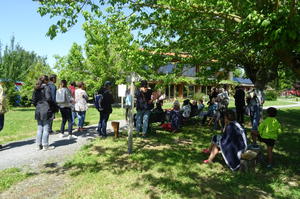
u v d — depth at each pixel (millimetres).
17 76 18500
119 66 17219
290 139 7438
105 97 7180
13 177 4113
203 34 4848
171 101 28750
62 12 3564
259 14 3117
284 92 38219
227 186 3850
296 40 3236
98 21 4891
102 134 7402
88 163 4867
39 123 5895
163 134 7941
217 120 8766
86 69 19609
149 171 4434
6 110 6133
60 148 6047
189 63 6473
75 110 8156
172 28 4594
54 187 3764
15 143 6668
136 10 3938
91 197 3398
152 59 5766
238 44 5617
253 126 7488
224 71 9148
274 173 4508
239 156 4555
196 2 4008
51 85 5883
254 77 10156
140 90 7262
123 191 3594
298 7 2896
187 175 4250
